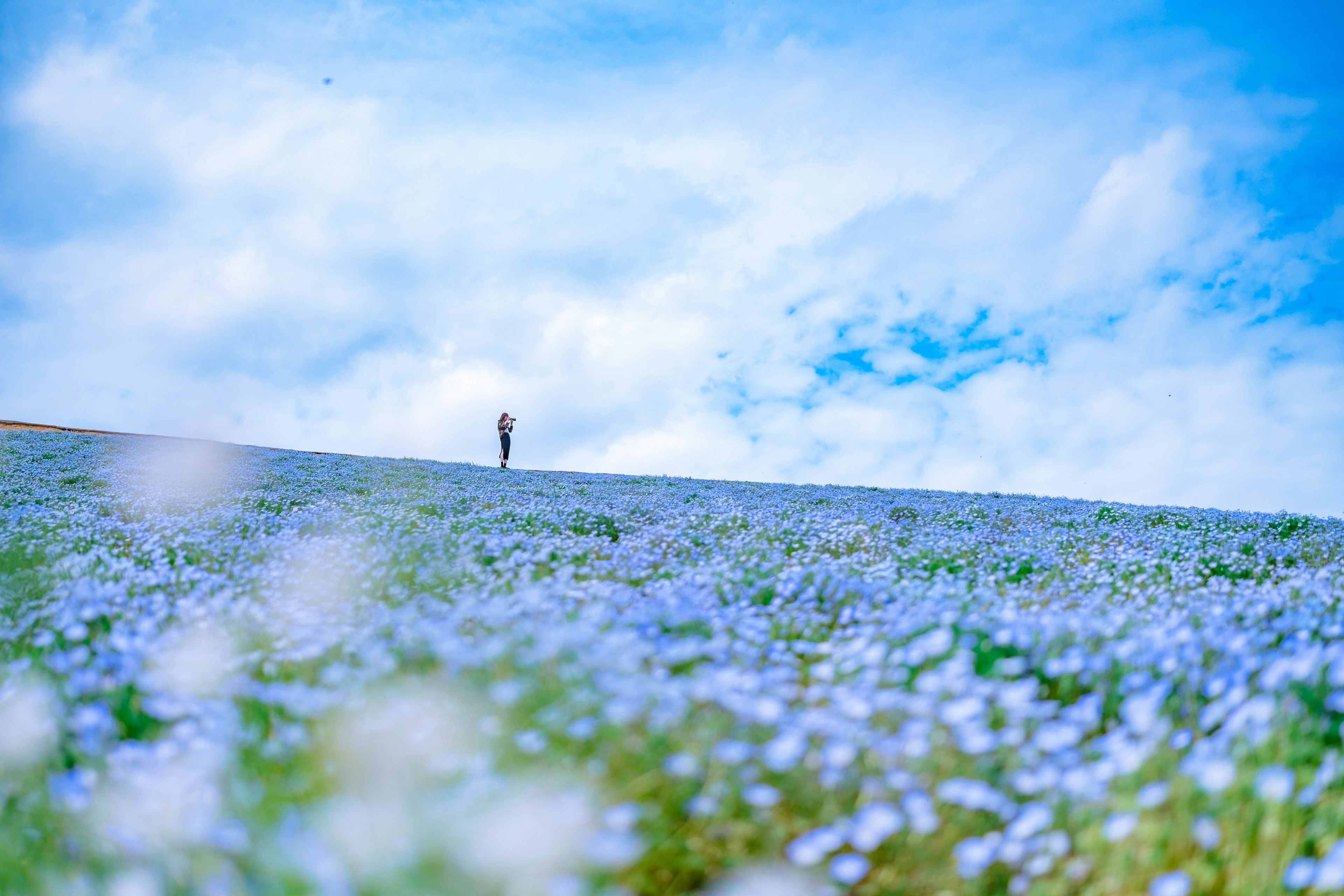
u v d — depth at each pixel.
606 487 20.45
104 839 2.43
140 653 4.10
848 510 14.77
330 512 11.79
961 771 2.99
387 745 2.91
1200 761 2.75
